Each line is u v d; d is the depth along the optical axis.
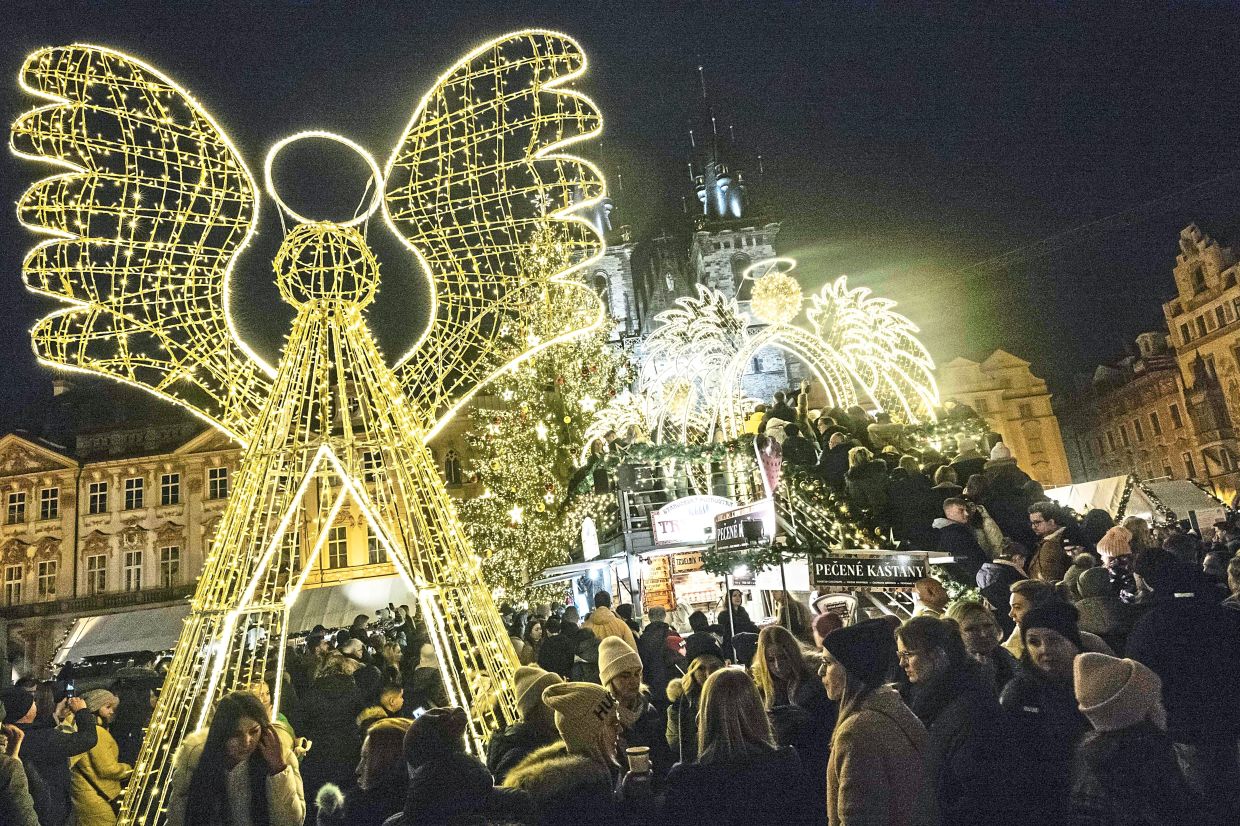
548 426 27.47
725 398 15.92
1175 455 59.72
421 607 6.28
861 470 12.94
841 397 17.34
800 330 16.25
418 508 6.35
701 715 3.86
